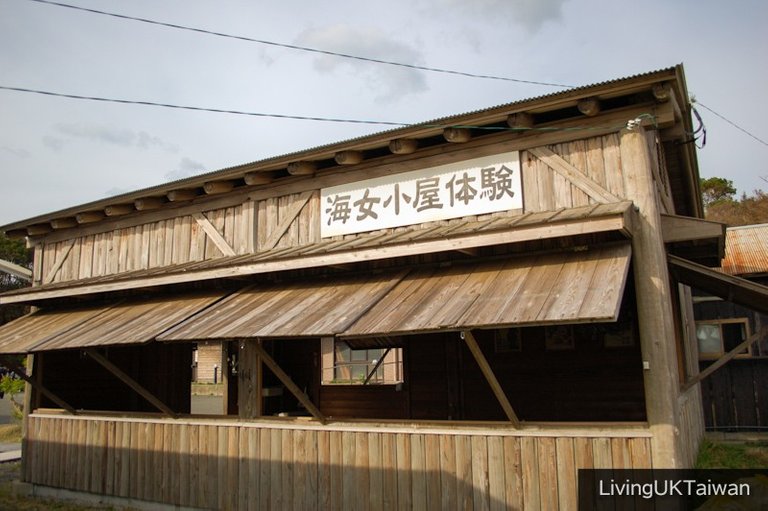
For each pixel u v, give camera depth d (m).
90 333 9.22
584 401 9.32
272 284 9.30
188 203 10.62
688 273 8.17
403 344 10.95
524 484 6.52
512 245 7.54
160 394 12.42
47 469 10.46
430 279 7.67
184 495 8.76
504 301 6.39
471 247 7.05
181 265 9.96
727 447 10.33
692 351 11.53
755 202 35.69
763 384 12.39
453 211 8.05
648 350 6.49
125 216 11.34
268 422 8.25
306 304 7.95
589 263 6.73
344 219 8.90
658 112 7.02
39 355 11.21
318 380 12.01
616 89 6.89
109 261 11.45
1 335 10.85
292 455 7.96
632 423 6.32
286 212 9.52
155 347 12.68
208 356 31.39
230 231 10.05
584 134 7.39
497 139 7.91
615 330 9.25
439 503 6.90
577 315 5.61
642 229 6.86
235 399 12.12
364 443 7.46
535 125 7.71
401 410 11.16
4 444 15.98
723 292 8.74
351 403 11.63
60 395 11.49
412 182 8.44
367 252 7.67
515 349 9.93
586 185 7.28
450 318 6.28
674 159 9.85
